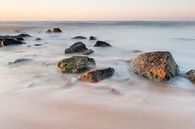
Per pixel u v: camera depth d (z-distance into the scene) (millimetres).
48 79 10273
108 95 8477
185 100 8125
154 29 54875
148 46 23000
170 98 8297
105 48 19766
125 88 9172
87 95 8438
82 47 17125
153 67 10016
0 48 20750
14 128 6055
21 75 11062
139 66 10680
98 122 6441
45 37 33500
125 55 16547
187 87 9289
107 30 52469
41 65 12883
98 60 14141
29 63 13500
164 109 7387
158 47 22344
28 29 60750
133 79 10094
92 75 9734
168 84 9531
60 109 7258
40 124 6277
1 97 8242
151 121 6578
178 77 10219
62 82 9805
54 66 12469
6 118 6617
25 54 17203
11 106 7449
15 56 16328
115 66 12234
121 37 33812
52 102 7797
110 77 10180
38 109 7242
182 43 26000
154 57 10375
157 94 8625
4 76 10961
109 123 6398
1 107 7367
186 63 13734
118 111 7184
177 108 7480
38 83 9797
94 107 7445
